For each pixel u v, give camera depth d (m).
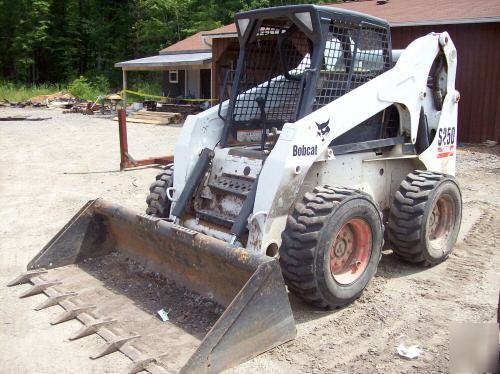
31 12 41.69
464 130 14.50
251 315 3.56
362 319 4.26
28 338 3.94
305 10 4.44
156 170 10.52
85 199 8.13
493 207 7.75
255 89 5.27
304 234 4.05
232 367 3.50
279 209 4.27
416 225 5.05
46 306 4.39
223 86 5.31
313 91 4.50
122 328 3.97
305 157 4.31
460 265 5.46
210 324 3.99
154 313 4.18
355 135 5.05
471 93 14.24
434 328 4.10
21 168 10.82
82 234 5.16
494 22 13.55
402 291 4.80
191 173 5.02
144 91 34.44
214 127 5.18
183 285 4.52
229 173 4.87
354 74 4.95
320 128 4.39
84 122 21.28
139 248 4.97
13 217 7.20
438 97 5.79
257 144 5.38
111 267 5.04
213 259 4.04
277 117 5.45
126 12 45.41
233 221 4.53
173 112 23.42
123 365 3.58
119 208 4.95
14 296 4.62
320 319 4.26
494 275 5.19
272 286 3.65
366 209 4.40
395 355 3.73
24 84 39.12
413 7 16.97
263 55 5.27
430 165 5.79
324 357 3.69
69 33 44.16
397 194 5.21
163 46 42.91
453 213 5.54
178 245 4.36
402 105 5.27
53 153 12.93
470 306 4.47
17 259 5.59
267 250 4.32
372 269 4.61
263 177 4.27
